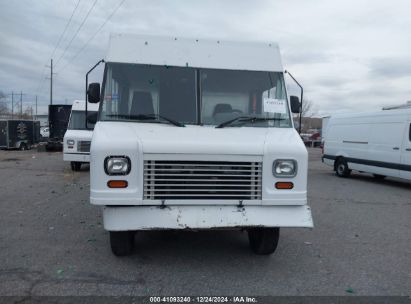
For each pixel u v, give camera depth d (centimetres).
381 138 1473
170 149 488
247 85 615
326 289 483
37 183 1297
